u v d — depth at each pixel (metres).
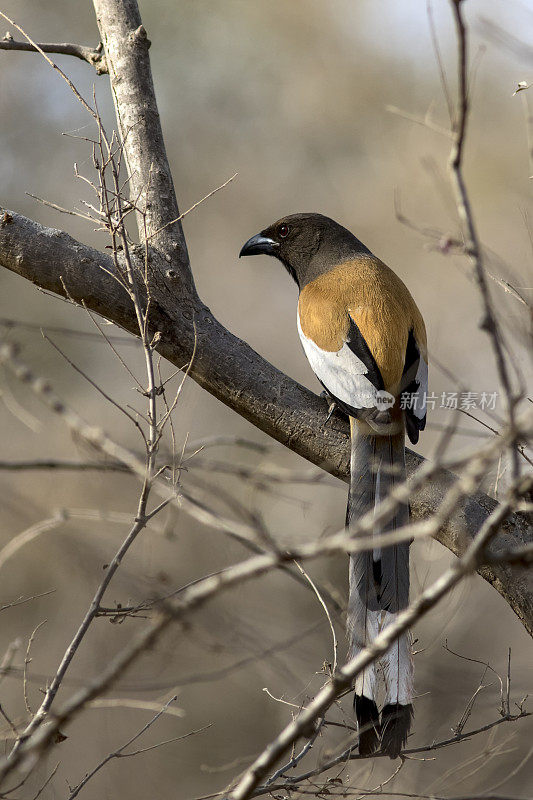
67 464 5.18
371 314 9.55
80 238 21.98
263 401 8.61
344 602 7.41
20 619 15.33
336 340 9.43
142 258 8.61
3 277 19.78
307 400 8.77
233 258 23.61
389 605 7.45
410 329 9.55
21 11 22.69
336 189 23.22
